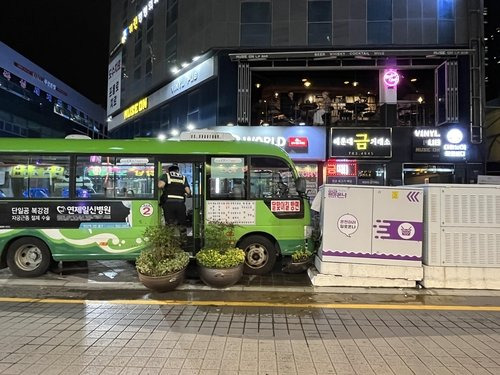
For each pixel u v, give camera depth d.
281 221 8.54
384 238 7.46
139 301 6.59
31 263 8.29
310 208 8.74
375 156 16.75
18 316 5.78
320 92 19.31
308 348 4.70
